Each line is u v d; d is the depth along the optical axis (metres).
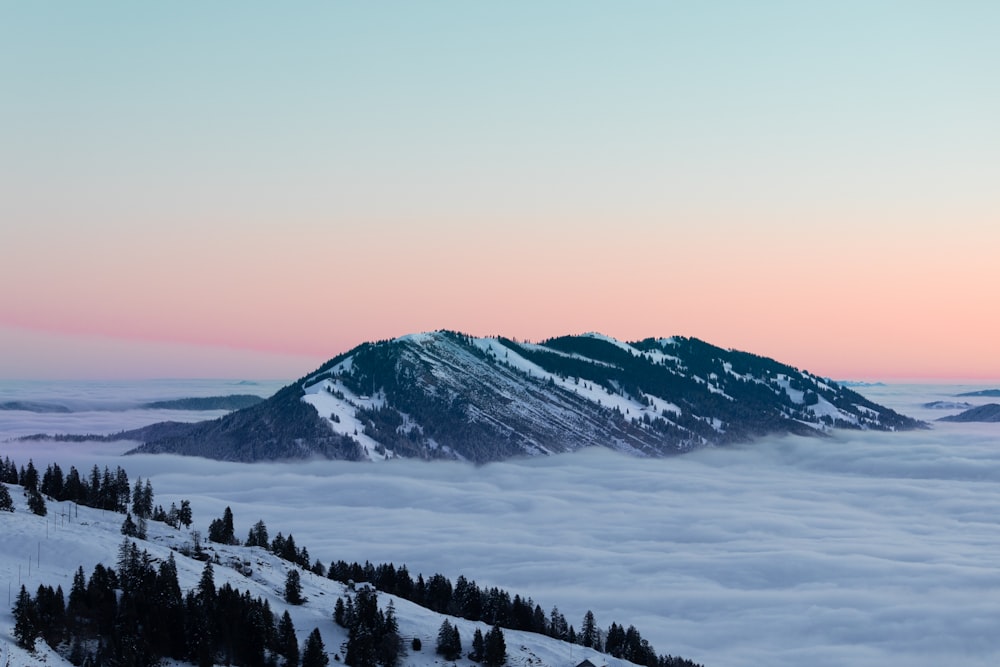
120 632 188.88
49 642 181.50
